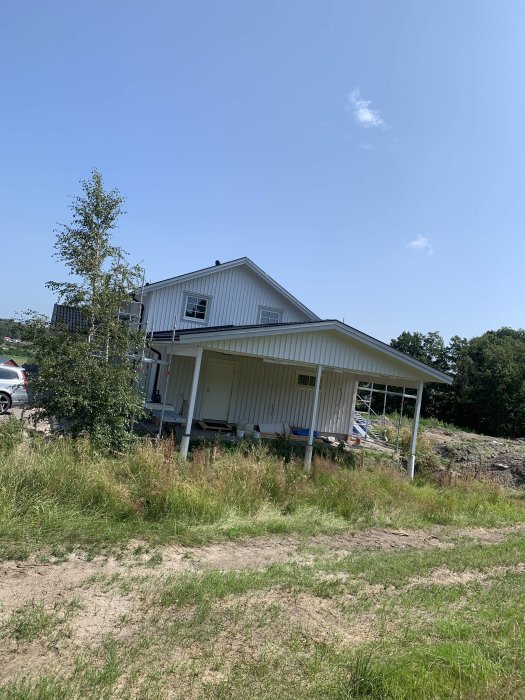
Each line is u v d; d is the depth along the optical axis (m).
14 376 17.31
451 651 4.12
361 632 4.67
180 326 20.17
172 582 5.43
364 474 12.58
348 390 20.59
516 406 42.19
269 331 13.78
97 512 7.31
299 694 3.50
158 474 8.46
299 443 16.69
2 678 3.42
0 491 6.82
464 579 6.71
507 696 3.55
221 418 18.45
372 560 7.11
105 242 11.05
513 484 17.45
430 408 46.56
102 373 10.27
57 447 8.58
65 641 4.00
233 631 4.41
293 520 8.80
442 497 12.45
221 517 8.12
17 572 5.32
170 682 3.54
